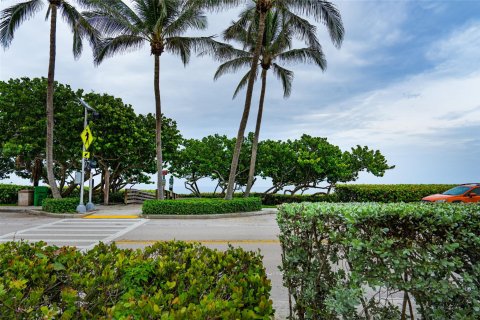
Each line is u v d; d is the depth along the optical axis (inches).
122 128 900.6
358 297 103.7
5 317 73.9
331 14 621.0
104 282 90.6
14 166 989.2
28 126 818.8
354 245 96.5
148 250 126.5
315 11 631.8
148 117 1033.5
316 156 1013.8
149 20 703.1
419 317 143.6
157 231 467.8
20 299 77.2
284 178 1106.1
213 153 1091.3
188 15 694.5
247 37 793.6
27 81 866.8
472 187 666.2
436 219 98.8
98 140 874.1
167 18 719.7
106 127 904.3
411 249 95.9
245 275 98.3
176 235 431.8
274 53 852.0
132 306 72.4
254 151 853.8
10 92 834.2
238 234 440.1
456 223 95.6
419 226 98.1
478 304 92.7
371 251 99.0
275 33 845.8
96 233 449.4
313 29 724.0
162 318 63.1
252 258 118.6
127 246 357.7
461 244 96.0
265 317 70.4
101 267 105.2
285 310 158.9
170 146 1035.3
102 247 126.9
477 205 114.4
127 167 1029.8
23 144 820.6
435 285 94.3
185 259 115.0
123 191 1182.9
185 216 641.0
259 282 88.7
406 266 96.7
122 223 562.9
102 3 649.6
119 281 95.6
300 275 117.5
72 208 687.1
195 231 467.8
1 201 940.6
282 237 131.3
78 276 93.0
